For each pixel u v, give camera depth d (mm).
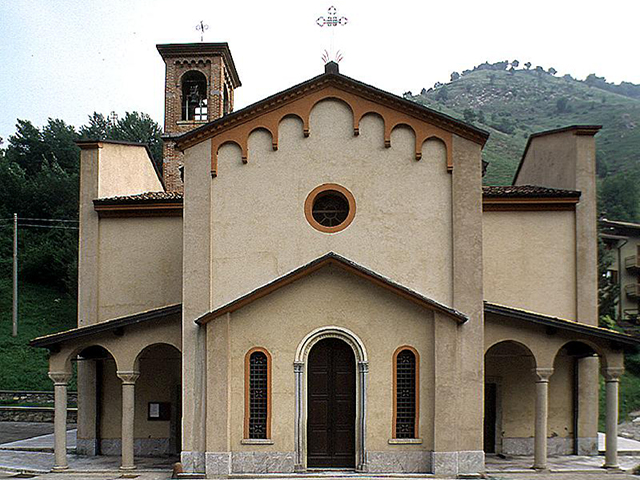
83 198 24016
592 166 23438
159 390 23016
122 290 23719
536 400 19688
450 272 19469
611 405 19891
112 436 23000
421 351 19016
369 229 19625
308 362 19344
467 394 18969
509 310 19547
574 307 23094
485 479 18156
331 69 20250
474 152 19719
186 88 32188
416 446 18734
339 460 19062
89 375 22984
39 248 57844
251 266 19609
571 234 23344
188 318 19469
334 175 19797
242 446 18844
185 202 19875
